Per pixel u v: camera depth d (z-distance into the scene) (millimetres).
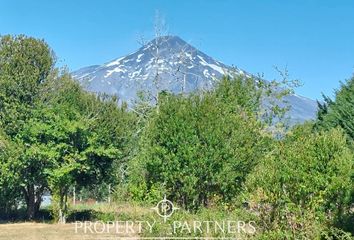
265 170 16203
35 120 33625
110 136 36938
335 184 15117
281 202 15602
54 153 32094
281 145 17406
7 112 33875
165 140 26094
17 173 32781
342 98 36719
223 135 25797
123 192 33656
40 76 36156
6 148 32281
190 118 26047
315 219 15164
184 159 25531
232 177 25219
